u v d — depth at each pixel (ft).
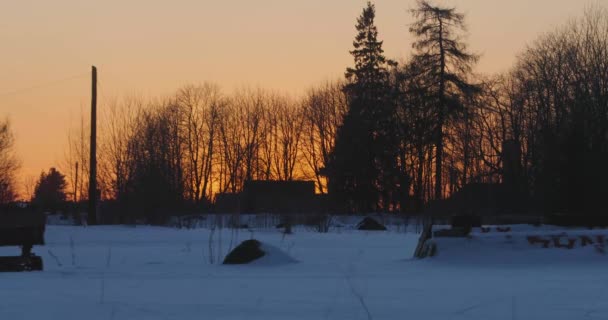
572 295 31.99
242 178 206.80
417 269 42.45
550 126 126.93
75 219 124.26
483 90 157.17
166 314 28.32
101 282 36.83
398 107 170.40
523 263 43.47
